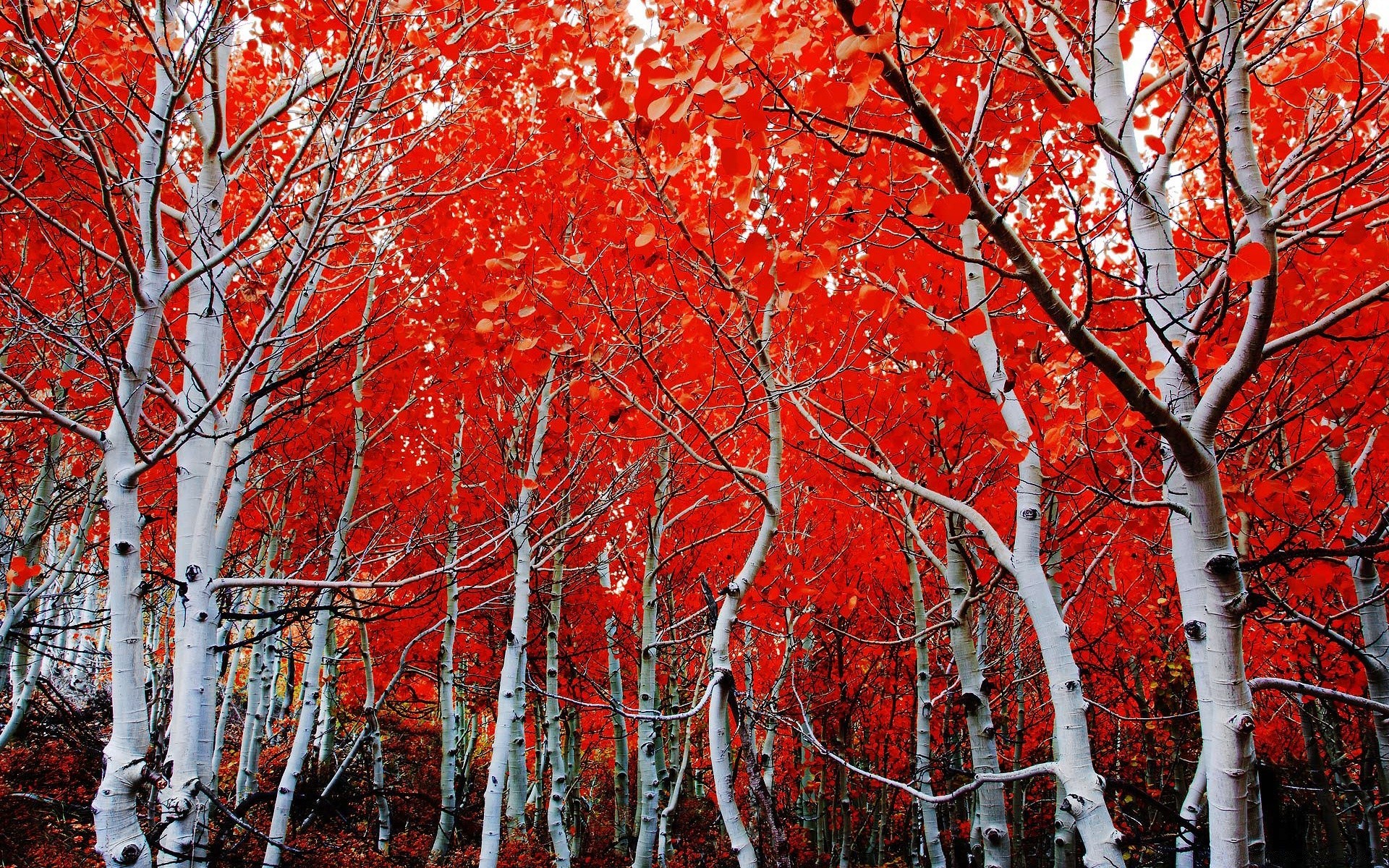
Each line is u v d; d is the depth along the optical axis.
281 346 4.26
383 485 6.01
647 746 6.55
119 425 3.07
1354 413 3.46
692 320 3.51
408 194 4.03
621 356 4.44
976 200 1.90
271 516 7.02
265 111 3.88
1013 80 2.92
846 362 3.57
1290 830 11.10
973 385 3.19
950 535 4.81
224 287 3.88
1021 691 7.76
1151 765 11.30
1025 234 4.04
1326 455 4.16
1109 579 6.89
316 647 6.01
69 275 3.12
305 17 3.69
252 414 4.95
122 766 2.88
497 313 4.41
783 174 3.46
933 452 4.57
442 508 7.55
